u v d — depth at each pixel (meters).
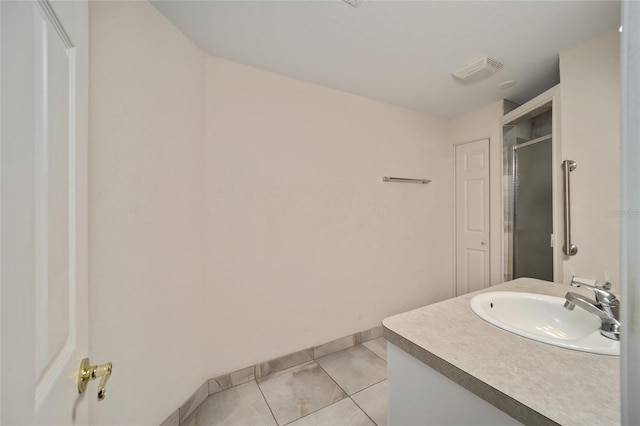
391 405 0.89
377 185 2.31
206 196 1.56
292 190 1.87
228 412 1.43
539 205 2.04
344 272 2.13
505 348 0.75
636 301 0.26
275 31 1.40
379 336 2.30
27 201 0.39
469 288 2.66
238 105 1.67
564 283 1.63
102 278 0.98
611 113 1.45
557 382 0.60
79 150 0.57
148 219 1.17
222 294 1.62
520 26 1.38
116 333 1.03
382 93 2.16
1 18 0.34
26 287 0.38
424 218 2.63
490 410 0.62
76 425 0.53
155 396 1.20
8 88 0.35
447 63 1.72
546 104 1.84
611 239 1.46
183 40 1.39
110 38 1.01
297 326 1.91
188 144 1.42
